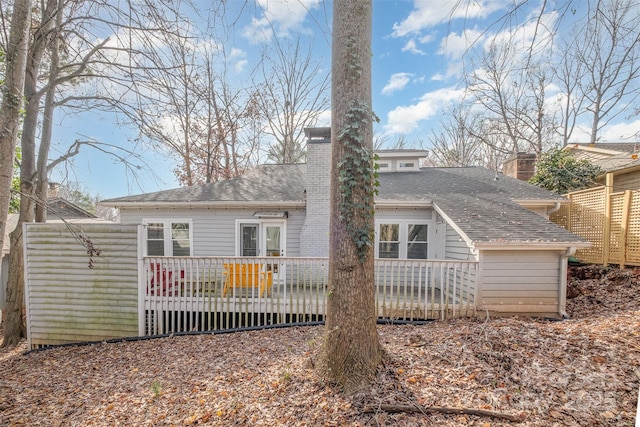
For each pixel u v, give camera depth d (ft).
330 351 11.68
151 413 11.60
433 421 9.19
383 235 29.99
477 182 34.12
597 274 25.53
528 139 58.49
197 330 21.44
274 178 36.45
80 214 59.72
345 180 11.61
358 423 9.33
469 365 11.69
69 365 17.98
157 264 22.59
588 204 28.91
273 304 21.91
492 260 20.45
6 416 12.58
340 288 11.68
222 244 30.94
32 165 24.59
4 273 33.68
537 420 8.96
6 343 24.08
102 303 21.86
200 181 54.85
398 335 16.44
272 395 11.46
